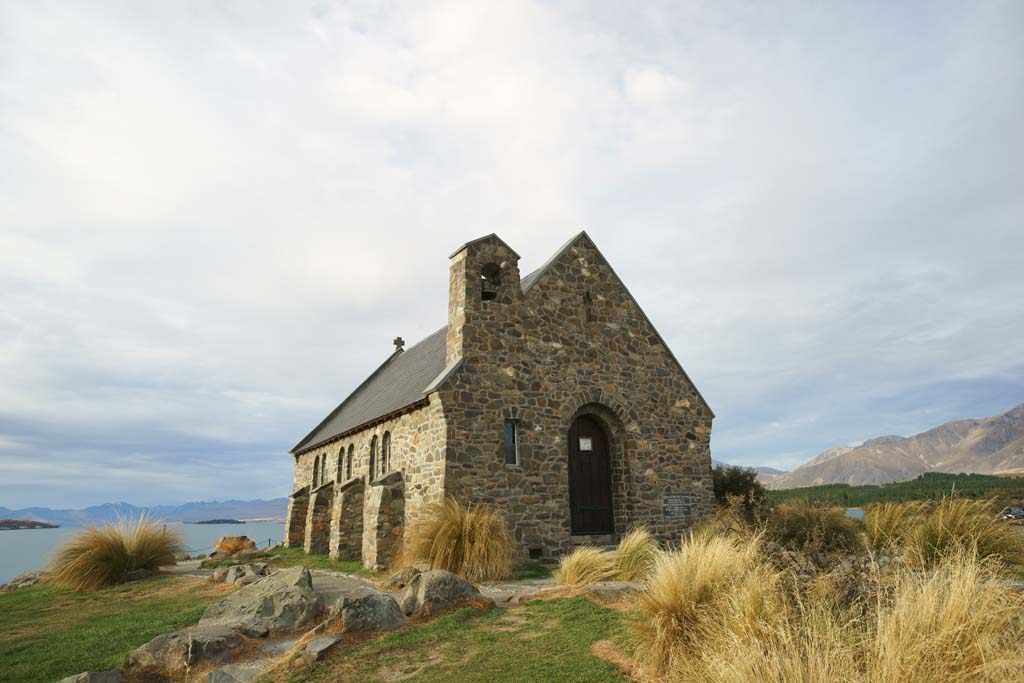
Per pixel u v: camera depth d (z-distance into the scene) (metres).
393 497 17.12
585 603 9.52
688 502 19.70
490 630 8.51
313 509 22.36
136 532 17.84
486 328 17.19
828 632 5.29
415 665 7.38
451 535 13.49
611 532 18.66
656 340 20.66
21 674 8.04
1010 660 4.71
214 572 16.55
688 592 6.92
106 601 14.10
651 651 6.62
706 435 20.78
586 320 19.23
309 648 7.91
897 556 7.35
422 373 21.28
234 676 7.49
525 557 15.89
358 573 16.23
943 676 4.79
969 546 10.20
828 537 12.53
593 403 18.83
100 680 7.04
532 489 16.78
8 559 35.69
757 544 7.97
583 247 20.00
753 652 5.15
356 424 22.28
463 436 16.03
